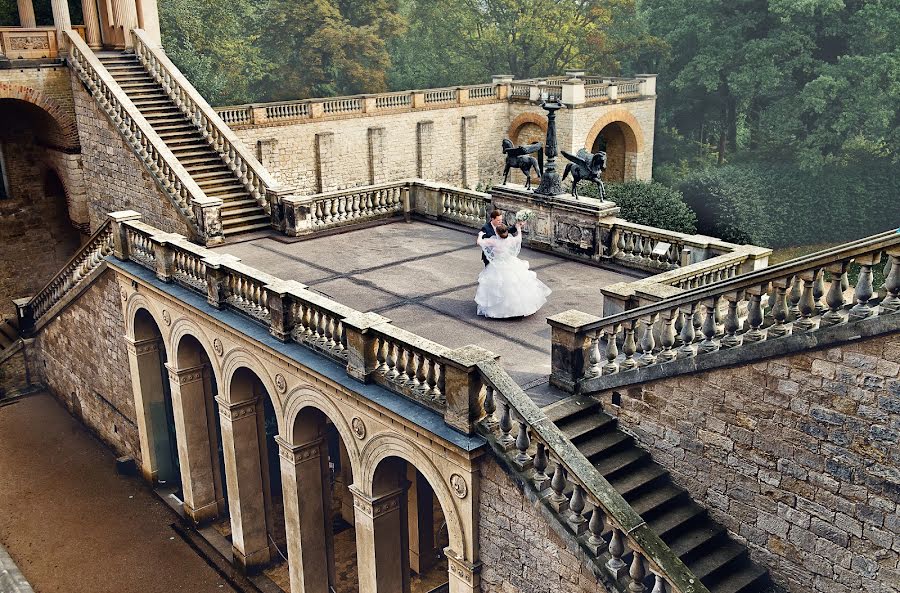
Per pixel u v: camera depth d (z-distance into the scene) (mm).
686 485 11258
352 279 17000
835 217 44594
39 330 25828
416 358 11391
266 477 17094
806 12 43938
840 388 9617
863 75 43125
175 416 18516
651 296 12164
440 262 18109
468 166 43188
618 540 9062
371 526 12797
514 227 14859
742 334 10531
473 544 10859
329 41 53375
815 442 9945
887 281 9188
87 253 21875
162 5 47094
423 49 65438
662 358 11156
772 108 47188
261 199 21641
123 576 17031
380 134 39250
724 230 41219
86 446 22875
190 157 22984
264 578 17125
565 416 11320
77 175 27531
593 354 11859
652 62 56812
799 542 10320
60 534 18547
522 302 14492
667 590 8703
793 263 9828
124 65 26500
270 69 56062
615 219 17188
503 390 9992
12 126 29359
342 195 21094
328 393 12898
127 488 20562
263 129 35312
